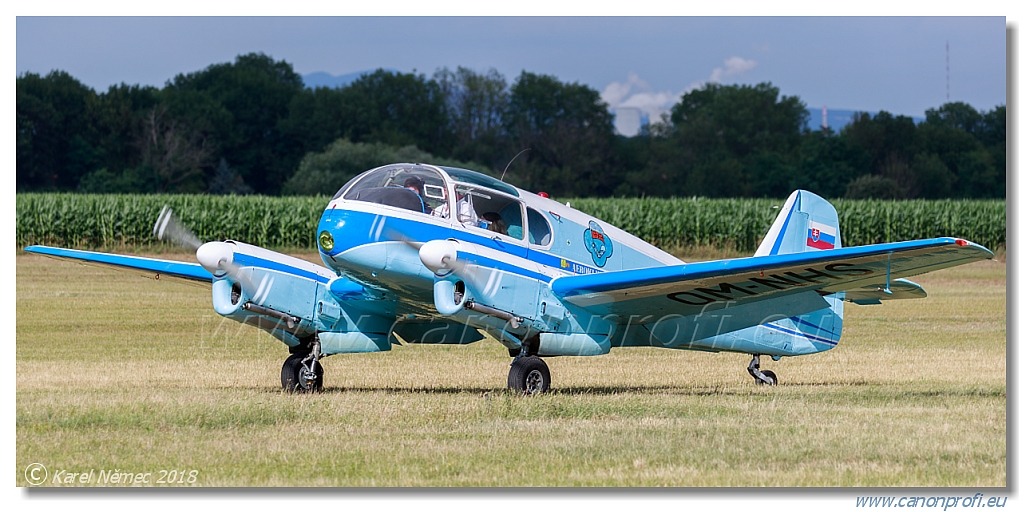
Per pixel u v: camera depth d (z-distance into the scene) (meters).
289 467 25.86
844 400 36.22
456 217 35.81
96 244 123.81
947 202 144.50
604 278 35.94
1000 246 140.75
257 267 36.25
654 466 25.94
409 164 36.91
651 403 34.69
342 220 35.41
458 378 43.66
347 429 29.92
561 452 27.22
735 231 132.38
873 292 40.38
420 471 25.50
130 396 35.94
